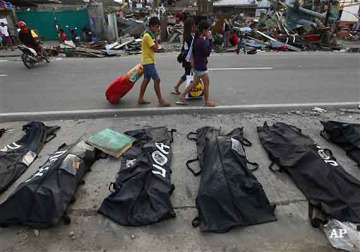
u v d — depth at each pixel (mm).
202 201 2979
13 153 4066
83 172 3639
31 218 2865
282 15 20250
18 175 3727
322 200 3094
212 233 2832
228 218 2887
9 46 15992
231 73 8945
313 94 6848
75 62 11125
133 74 5887
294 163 3676
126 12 31078
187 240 2773
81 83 7984
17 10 19500
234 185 3053
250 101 6355
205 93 5938
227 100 6414
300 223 2953
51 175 3199
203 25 5355
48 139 4688
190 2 42031
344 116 5566
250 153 4242
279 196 3342
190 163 3990
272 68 9656
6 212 2896
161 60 11125
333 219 2865
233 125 5168
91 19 18688
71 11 19469
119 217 2982
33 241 2773
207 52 5520
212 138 3994
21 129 5102
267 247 2689
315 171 3418
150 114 5668
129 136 4527
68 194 3139
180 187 3521
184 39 6211
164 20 17688
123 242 2764
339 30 20188
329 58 11523
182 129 5016
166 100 6391
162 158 3861
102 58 12078
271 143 4324
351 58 11516
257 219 2930
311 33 16312
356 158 3965
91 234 2846
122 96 6113
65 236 2826
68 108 6039
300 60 11094
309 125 5152
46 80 8367
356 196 3074
